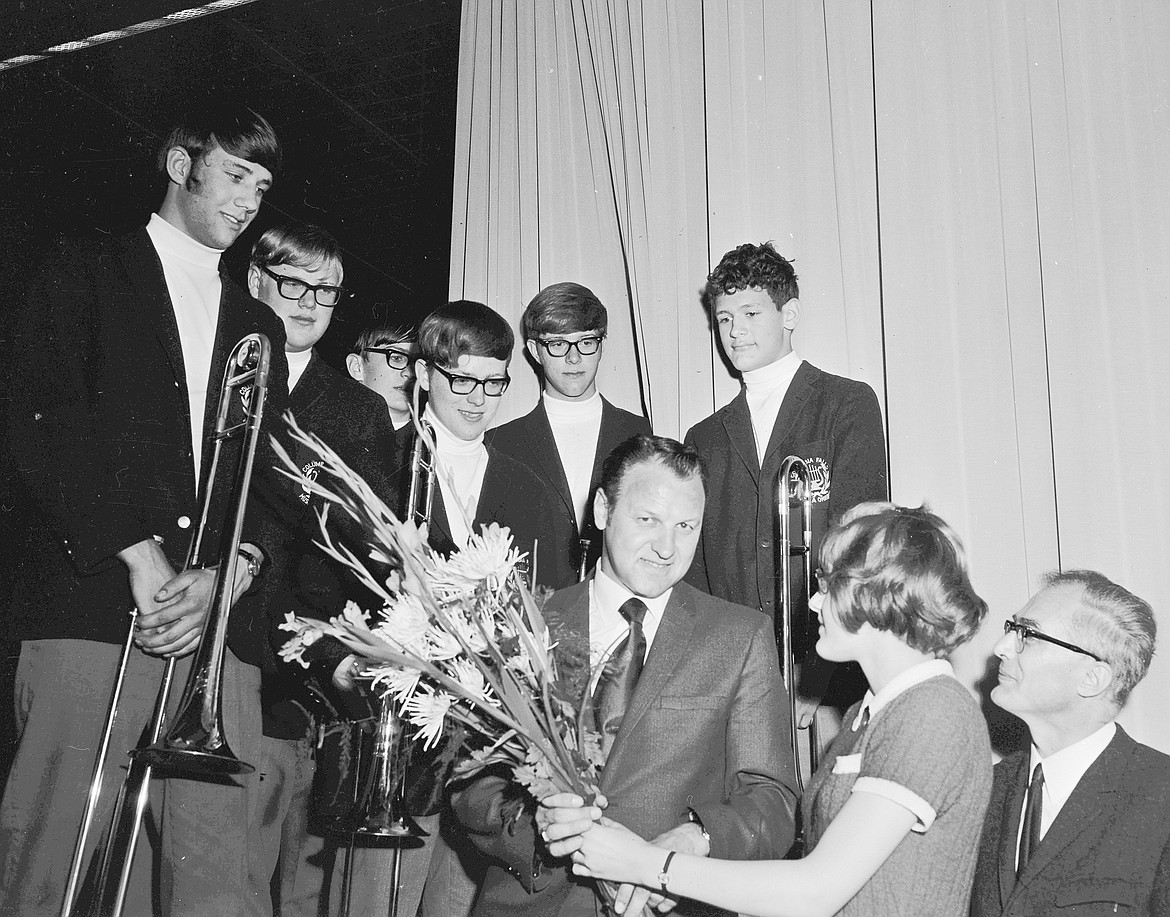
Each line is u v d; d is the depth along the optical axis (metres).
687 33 4.38
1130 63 3.76
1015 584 3.58
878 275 3.96
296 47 6.07
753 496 3.54
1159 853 2.18
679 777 2.15
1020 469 3.65
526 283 4.54
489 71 4.80
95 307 2.77
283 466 3.03
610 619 2.31
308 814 3.19
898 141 3.99
